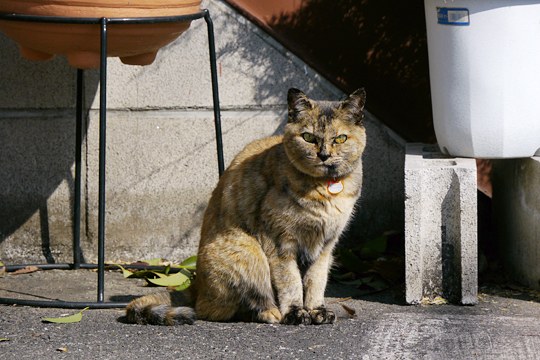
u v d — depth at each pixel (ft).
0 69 33.37
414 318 26.81
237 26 33.37
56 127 33.60
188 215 34.09
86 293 30.37
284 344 24.25
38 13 27.61
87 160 33.73
